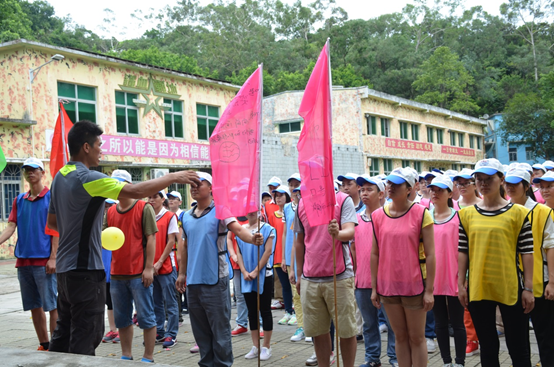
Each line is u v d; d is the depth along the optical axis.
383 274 4.34
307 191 4.30
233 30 60.97
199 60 54.62
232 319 8.05
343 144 29.30
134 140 19.48
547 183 5.22
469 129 41.31
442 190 5.36
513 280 3.99
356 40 58.12
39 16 50.12
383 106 31.41
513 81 53.25
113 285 5.19
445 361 5.02
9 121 15.94
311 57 55.72
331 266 4.49
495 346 4.07
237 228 4.41
